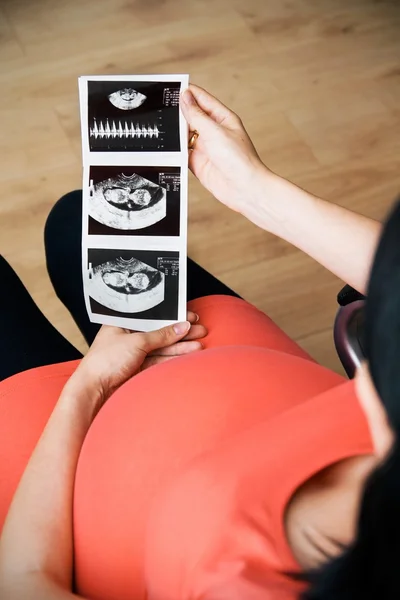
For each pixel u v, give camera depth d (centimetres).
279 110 177
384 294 32
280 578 47
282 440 56
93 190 90
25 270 150
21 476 82
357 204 164
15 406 87
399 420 32
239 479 54
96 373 84
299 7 196
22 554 66
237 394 70
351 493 51
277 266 153
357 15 196
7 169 164
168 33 191
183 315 93
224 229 157
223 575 48
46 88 179
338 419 56
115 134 88
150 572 56
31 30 190
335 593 36
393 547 32
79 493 71
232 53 187
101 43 188
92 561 69
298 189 81
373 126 175
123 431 71
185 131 87
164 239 91
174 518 55
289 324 147
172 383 73
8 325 99
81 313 108
